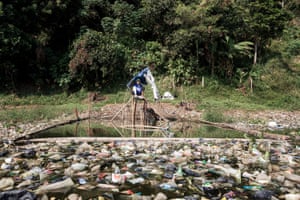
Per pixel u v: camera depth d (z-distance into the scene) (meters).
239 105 14.20
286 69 19.16
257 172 3.62
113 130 8.02
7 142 5.52
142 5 20.36
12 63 15.19
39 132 7.36
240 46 17.33
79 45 16.08
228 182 3.22
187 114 11.63
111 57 15.98
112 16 19.47
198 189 2.96
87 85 16.38
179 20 16.47
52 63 16.84
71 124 9.35
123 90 16.48
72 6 18.22
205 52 17.95
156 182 3.16
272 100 15.77
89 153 4.59
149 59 17.53
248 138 6.49
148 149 5.07
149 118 10.23
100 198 2.64
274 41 21.81
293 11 25.55
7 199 2.52
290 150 5.20
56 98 15.38
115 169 3.54
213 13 16.70
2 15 14.84
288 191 2.96
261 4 16.97
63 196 2.73
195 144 5.66
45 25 18.03
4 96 14.64
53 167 3.75
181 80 17.25
